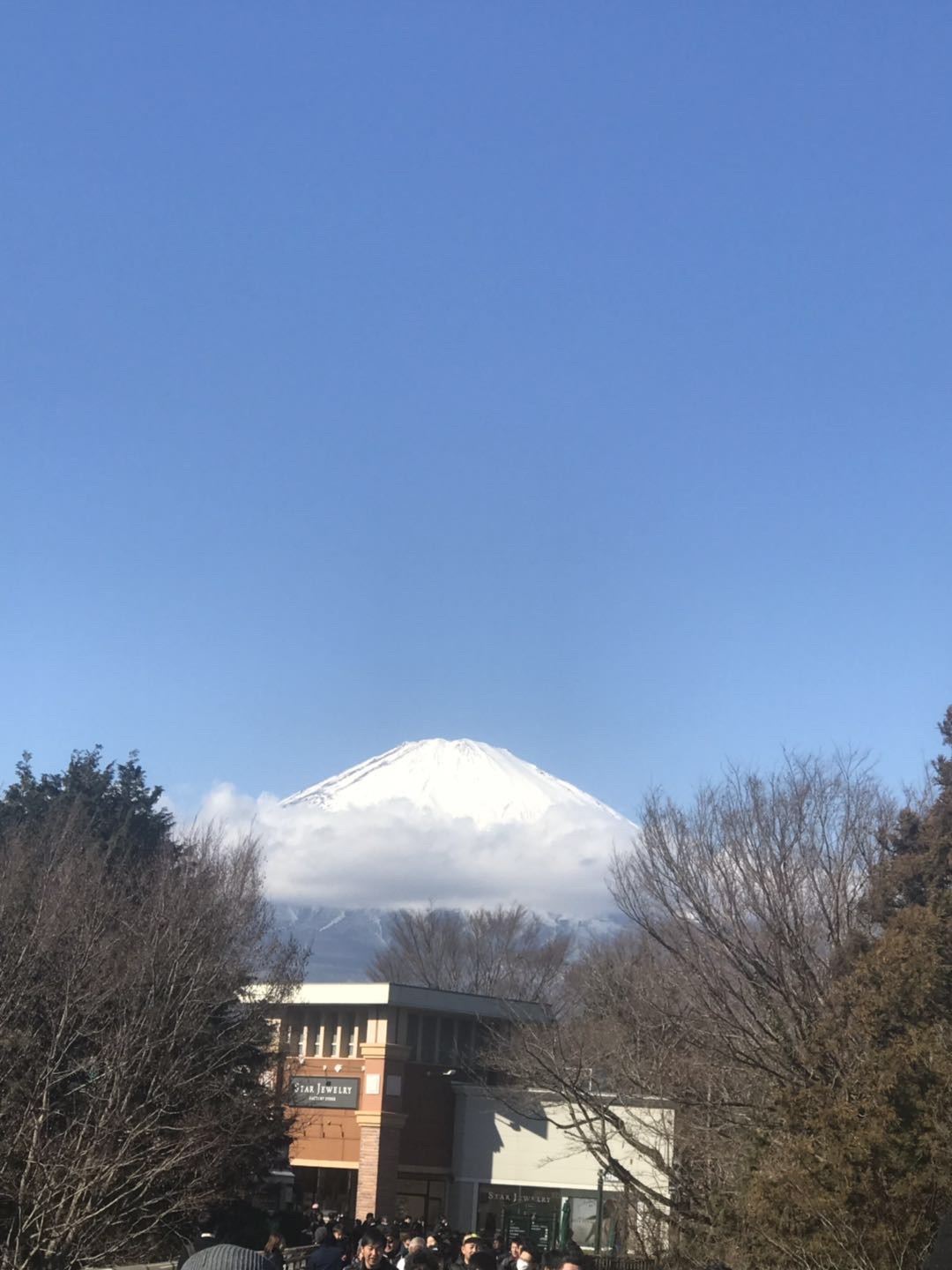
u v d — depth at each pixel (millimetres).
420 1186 50594
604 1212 47438
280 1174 50625
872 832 33188
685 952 30672
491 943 83000
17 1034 25781
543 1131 49594
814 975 28844
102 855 43125
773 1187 19734
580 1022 42312
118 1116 24266
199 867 39344
